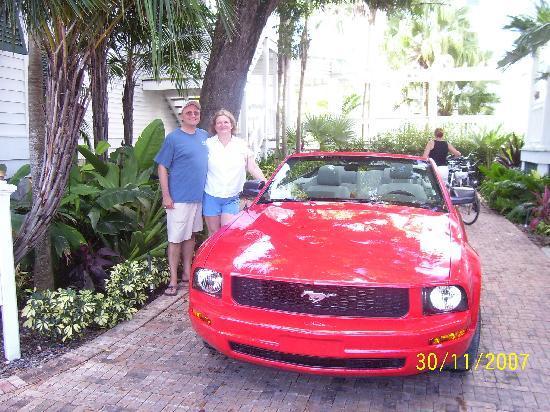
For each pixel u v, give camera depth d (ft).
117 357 12.48
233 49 21.72
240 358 10.52
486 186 39.34
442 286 9.91
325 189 15.51
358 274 9.99
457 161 43.14
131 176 19.93
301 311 9.99
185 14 13.26
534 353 12.99
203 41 24.21
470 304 10.17
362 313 9.84
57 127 13.19
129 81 31.17
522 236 27.89
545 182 32.76
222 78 21.99
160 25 11.54
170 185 16.37
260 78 65.82
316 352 9.77
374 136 61.52
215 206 17.07
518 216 31.96
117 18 13.19
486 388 11.25
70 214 17.38
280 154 52.49
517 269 21.01
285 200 15.21
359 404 10.59
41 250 14.60
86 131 35.09
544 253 23.89
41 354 12.75
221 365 12.15
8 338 12.17
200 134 16.78
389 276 9.93
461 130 58.34
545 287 18.49
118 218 18.26
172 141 16.03
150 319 14.80
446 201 14.51
